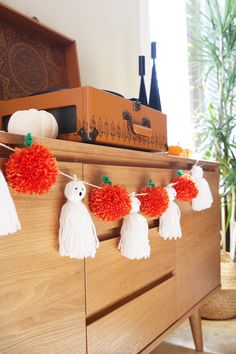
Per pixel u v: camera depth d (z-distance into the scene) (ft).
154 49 3.92
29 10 3.41
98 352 2.02
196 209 3.30
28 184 1.46
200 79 6.57
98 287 2.05
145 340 2.50
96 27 4.38
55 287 1.73
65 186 1.79
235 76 5.65
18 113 2.16
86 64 4.19
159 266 2.73
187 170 3.36
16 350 1.50
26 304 1.56
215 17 5.88
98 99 2.22
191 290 3.29
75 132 2.18
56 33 3.29
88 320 1.99
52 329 1.70
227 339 4.27
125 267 2.31
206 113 6.30
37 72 3.17
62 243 1.72
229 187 5.36
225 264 5.11
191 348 4.04
